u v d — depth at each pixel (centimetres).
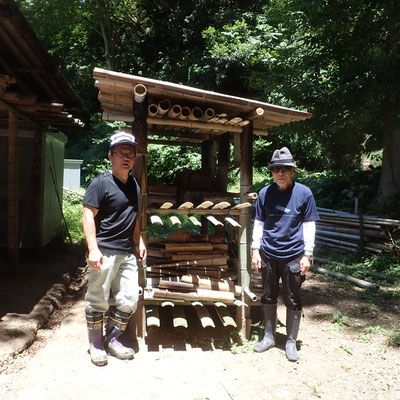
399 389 293
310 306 489
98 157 1788
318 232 803
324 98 893
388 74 759
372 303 498
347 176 1082
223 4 1908
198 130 458
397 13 753
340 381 302
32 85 601
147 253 379
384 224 674
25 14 2138
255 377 302
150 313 375
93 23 2223
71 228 927
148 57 2211
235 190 1348
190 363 320
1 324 363
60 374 293
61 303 481
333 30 844
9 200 547
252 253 352
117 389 275
